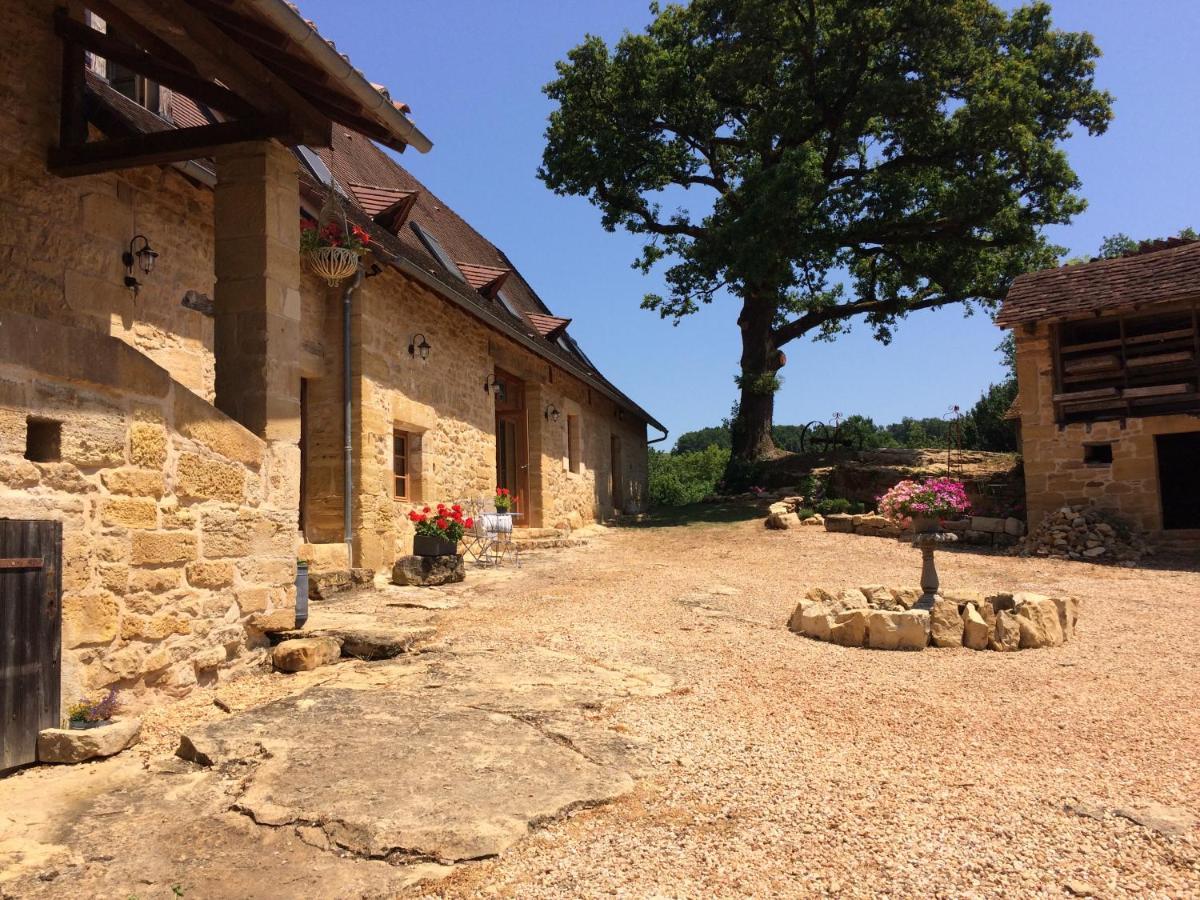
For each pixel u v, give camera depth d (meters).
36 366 3.80
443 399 11.12
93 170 5.28
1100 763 3.78
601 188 20.42
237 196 5.30
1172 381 12.53
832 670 5.55
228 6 4.35
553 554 12.09
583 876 2.71
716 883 2.67
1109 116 18.89
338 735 3.89
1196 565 10.96
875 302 21.02
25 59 5.14
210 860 2.81
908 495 7.12
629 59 19.31
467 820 3.02
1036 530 12.42
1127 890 2.62
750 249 16.19
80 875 2.71
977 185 17.08
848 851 2.89
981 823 3.11
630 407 20.86
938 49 17.11
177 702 4.55
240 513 5.12
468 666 5.27
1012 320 13.13
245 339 5.30
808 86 18.19
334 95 5.28
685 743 4.00
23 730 3.67
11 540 3.64
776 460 19.80
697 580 9.47
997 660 5.89
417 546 8.91
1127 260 13.65
